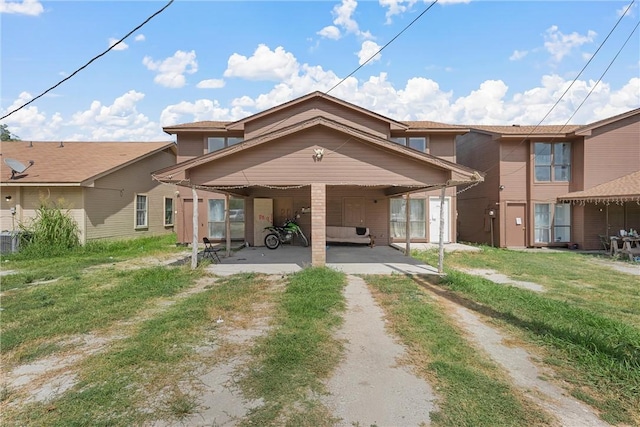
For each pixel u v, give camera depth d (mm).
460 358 3826
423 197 15422
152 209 17656
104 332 4582
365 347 4117
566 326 4777
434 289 7066
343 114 14773
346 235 14516
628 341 4152
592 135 14906
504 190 15656
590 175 14891
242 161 8555
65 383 3256
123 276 8227
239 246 14172
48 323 4883
